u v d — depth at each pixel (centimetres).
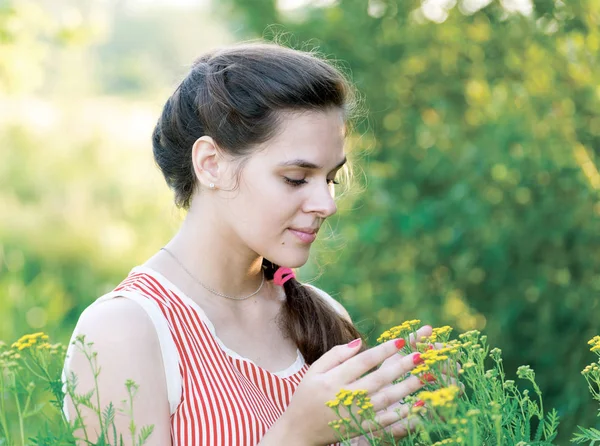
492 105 385
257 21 441
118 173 1017
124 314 141
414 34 412
